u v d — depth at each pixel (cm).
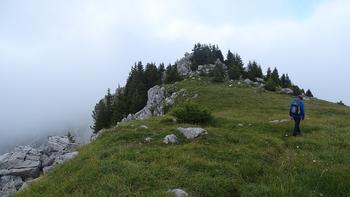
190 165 1352
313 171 1312
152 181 1185
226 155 1540
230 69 8944
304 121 2919
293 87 8094
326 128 2505
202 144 1727
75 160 1656
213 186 1162
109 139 1973
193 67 10806
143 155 1505
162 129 2092
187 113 2498
